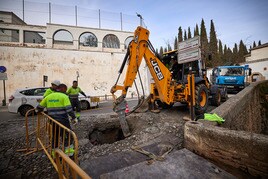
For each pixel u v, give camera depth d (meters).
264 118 10.20
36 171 2.55
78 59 15.30
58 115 3.06
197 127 2.57
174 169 2.15
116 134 5.55
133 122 5.28
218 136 2.26
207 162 2.31
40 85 13.91
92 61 15.82
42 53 14.06
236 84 12.81
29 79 13.61
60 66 14.63
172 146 3.07
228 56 49.31
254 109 8.53
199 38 4.09
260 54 26.64
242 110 5.80
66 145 3.07
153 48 4.99
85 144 3.55
